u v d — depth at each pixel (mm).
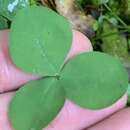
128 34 229
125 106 201
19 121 146
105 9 233
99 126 179
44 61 151
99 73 151
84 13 232
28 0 215
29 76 174
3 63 172
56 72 152
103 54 153
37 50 151
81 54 154
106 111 180
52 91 150
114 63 152
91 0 232
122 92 149
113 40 227
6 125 163
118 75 151
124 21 234
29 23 150
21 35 149
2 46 171
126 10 234
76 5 231
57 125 173
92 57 153
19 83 176
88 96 149
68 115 174
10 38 148
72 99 150
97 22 229
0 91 177
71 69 153
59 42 153
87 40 185
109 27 230
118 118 179
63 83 152
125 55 225
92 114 178
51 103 147
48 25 152
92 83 150
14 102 149
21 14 149
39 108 147
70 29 154
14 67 172
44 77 152
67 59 157
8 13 207
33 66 150
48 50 152
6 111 163
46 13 152
